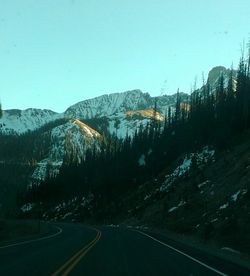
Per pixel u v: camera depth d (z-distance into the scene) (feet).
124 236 145.38
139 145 440.86
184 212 191.62
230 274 55.52
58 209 489.26
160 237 145.18
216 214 147.23
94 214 381.19
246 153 200.03
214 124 289.33
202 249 100.68
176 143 356.79
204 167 235.40
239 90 282.56
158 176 323.57
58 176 559.79
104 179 426.92
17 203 593.01
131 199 328.08
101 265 62.03
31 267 58.65
